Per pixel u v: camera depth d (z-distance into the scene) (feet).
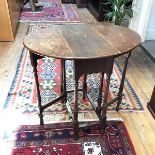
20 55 10.22
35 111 6.81
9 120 6.42
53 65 9.51
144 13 11.20
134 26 12.33
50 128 6.17
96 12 15.97
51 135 5.96
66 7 18.69
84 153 5.48
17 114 6.66
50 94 7.62
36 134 5.97
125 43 5.10
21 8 16.46
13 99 7.30
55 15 16.19
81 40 5.21
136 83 8.46
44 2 19.79
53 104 6.97
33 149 5.54
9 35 11.35
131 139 5.91
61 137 5.91
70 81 8.25
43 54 4.51
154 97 6.72
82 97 7.47
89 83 8.23
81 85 8.09
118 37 5.46
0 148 5.55
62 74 6.75
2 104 7.06
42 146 5.63
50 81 8.37
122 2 11.53
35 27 13.52
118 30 5.96
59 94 7.63
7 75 8.64
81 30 5.89
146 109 7.04
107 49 4.75
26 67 9.25
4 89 7.80
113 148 5.63
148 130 6.23
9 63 9.53
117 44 5.03
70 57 4.38
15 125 6.25
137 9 11.72
